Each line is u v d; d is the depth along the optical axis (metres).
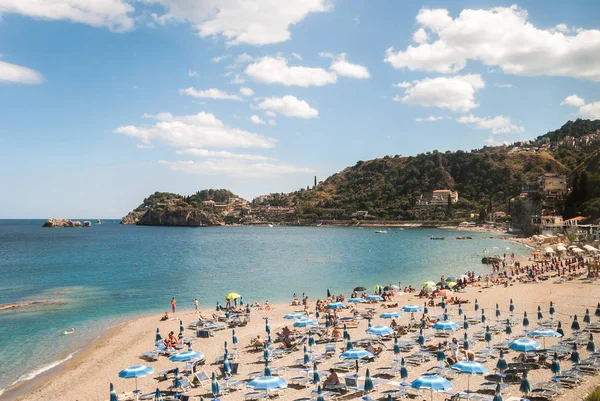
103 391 26.48
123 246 167.00
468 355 26.03
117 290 66.12
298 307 50.97
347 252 130.62
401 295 55.88
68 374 29.92
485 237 187.62
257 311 48.59
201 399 20.81
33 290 66.62
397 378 25.08
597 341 29.56
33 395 26.34
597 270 62.25
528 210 179.00
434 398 22.00
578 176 151.62
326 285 69.25
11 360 33.44
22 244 178.38
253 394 23.47
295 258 114.31
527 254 109.00
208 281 74.62
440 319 39.06
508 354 28.27
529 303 45.38
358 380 24.53
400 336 34.28
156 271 89.38
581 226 123.00
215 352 33.03
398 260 105.62
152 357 32.94
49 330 42.31
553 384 21.72
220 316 43.72
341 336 35.50
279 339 35.41
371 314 42.66
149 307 53.41
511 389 22.28
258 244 175.00
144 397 24.34
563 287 54.19
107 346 36.62
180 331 37.62
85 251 143.62
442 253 122.75
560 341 29.17
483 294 52.56
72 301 57.38
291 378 26.09
